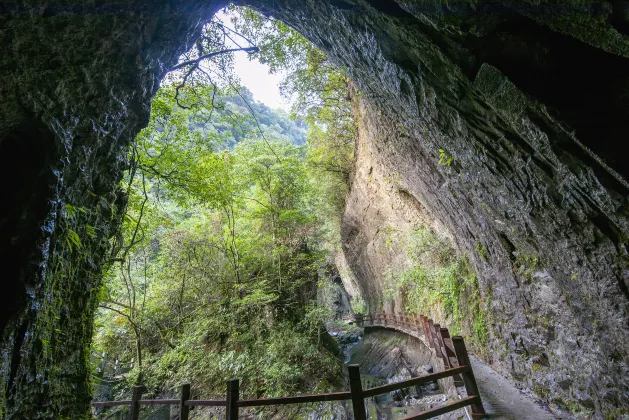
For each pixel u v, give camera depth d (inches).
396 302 585.9
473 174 164.2
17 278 78.2
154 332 411.8
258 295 382.3
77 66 99.7
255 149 520.4
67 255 107.3
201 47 213.6
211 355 370.9
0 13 78.7
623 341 105.7
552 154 99.8
